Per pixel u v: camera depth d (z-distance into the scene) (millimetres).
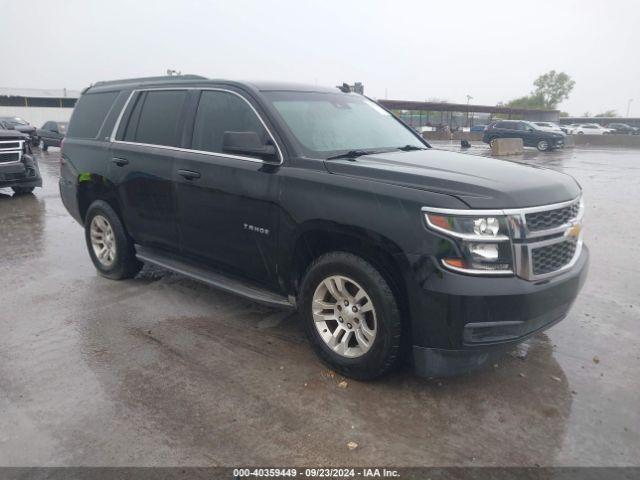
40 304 4938
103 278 5703
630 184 13680
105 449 2871
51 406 3271
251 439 2955
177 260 4906
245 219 4000
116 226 5352
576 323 4547
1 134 10781
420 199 3117
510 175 3521
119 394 3402
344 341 3555
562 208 3365
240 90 4266
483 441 2945
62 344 4113
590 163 20891
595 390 3482
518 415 3193
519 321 3076
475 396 3398
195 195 4363
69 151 5863
